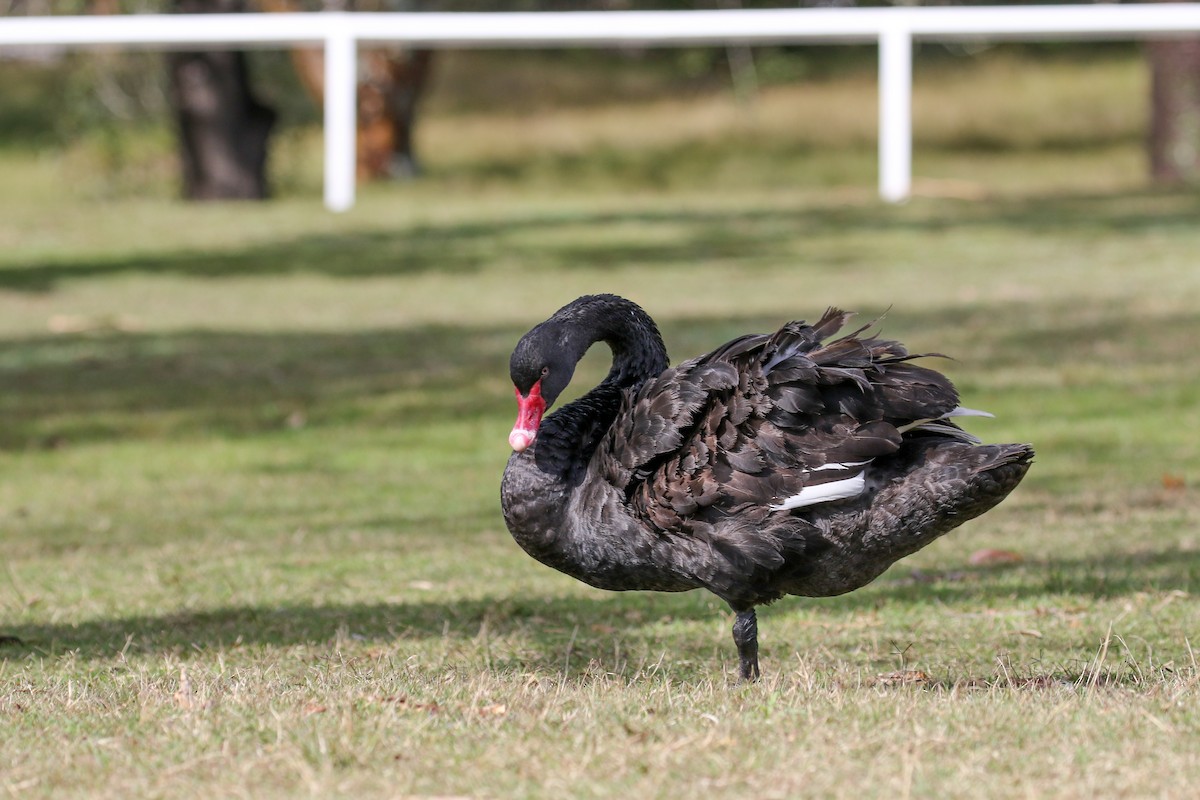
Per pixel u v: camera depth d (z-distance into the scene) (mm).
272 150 47281
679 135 53625
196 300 26203
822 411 7344
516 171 48656
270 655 9312
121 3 40438
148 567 12289
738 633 7883
